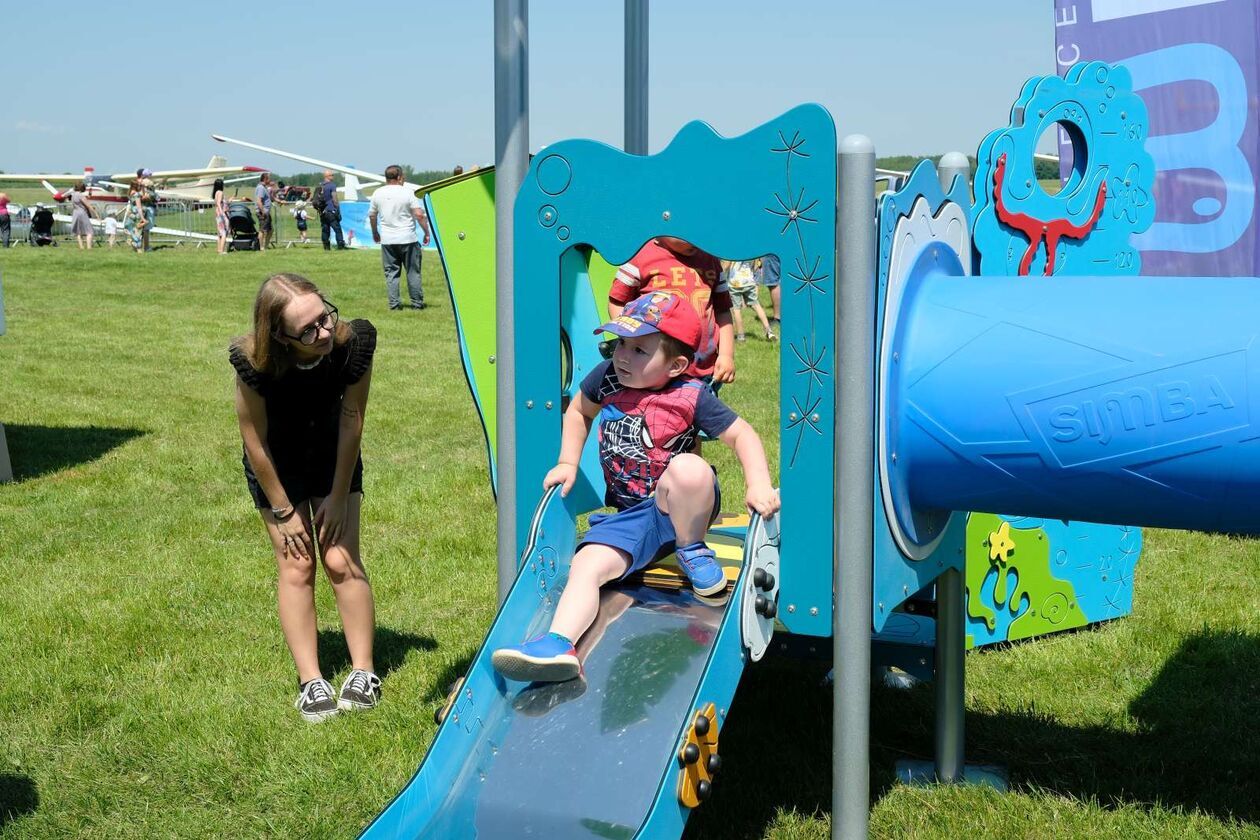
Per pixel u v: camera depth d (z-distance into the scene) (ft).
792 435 10.63
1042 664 15.80
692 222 10.83
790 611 10.94
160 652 16.11
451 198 13.43
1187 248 23.04
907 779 12.74
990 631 16.08
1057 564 16.78
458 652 16.07
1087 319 10.12
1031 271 14.21
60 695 14.58
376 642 16.52
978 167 13.06
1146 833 11.43
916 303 10.87
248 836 11.57
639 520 11.33
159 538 21.50
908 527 11.04
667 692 10.23
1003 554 15.97
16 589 18.53
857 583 10.43
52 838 11.46
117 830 11.66
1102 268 15.80
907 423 10.61
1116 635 16.89
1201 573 19.72
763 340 47.03
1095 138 15.30
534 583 11.36
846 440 10.24
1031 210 13.96
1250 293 9.89
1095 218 15.44
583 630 10.88
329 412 13.69
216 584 18.86
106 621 17.13
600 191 11.29
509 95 12.01
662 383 11.37
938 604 12.59
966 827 11.64
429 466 27.27
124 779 12.69
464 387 37.68
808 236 10.27
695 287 13.43
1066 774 12.87
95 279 70.49
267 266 78.79
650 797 9.41
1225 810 11.89
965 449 10.41
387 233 55.21
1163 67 22.65
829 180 10.12
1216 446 9.46
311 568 14.17
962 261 12.48
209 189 176.96
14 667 15.44
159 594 18.33
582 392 11.75
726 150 10.57
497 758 10.21
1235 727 13.87
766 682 15.11
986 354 10.32
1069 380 9.93
